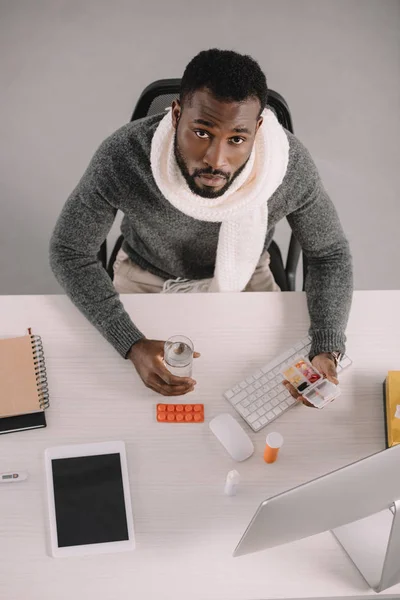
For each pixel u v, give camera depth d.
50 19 2.84
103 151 1.51
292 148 1.52
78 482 1.37
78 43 2.81
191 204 1.47
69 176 2.63
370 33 2.91
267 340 1.55
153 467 1.39
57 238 1.60
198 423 1.45
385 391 1.48
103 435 1.42
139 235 1.70
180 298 1.59
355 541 1.30
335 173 2.71
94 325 1.53
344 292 1.60
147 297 1.58
